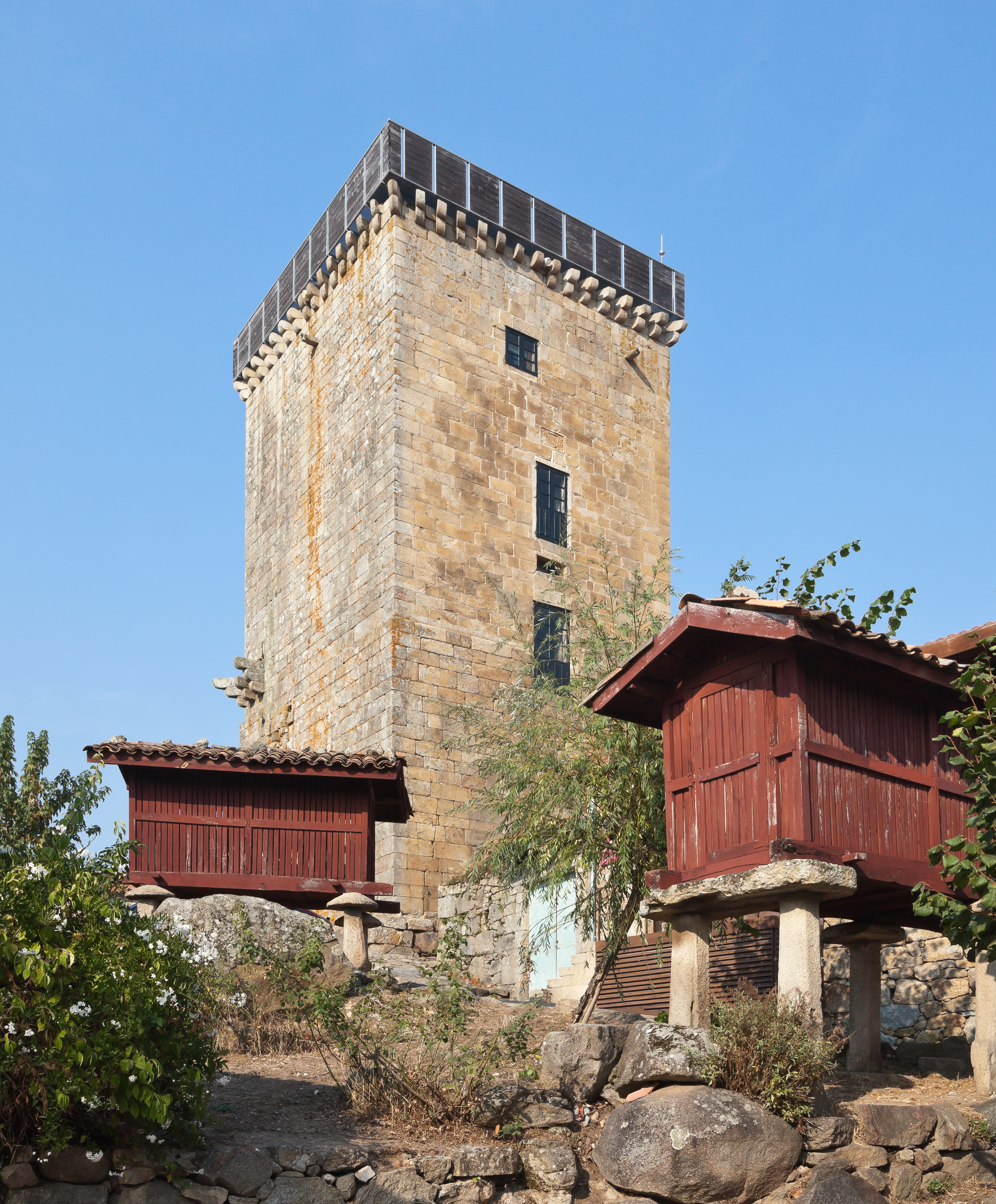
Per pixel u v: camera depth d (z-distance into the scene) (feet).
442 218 95.35
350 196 99.50
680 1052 34.06
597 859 49.88
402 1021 36.45
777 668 36.86
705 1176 31.14
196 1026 31.14
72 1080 25.59
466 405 94.27
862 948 43.01
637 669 40.22
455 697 87.51
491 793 56.24
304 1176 29.40
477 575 91.25
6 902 26.78
